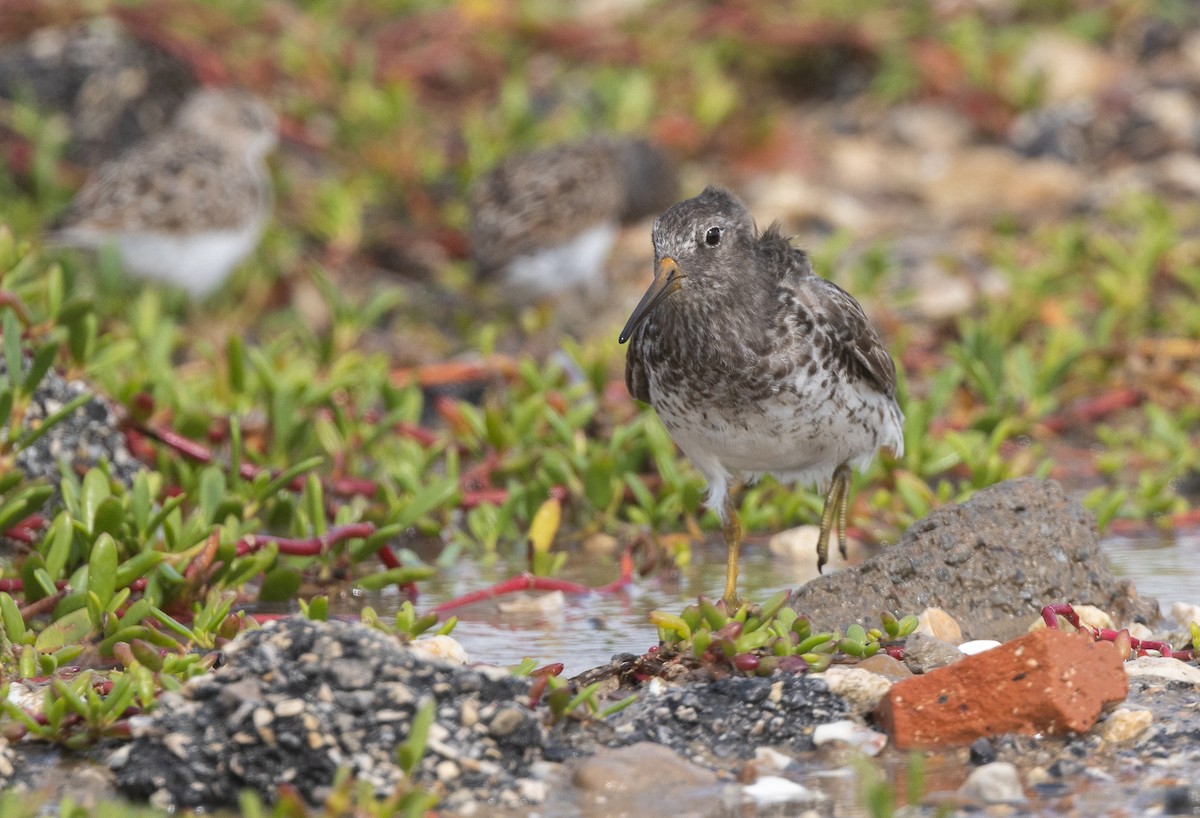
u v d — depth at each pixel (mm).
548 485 12094
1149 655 8320
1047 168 20406
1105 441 13820
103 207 16438
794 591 9273
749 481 10477
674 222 9398
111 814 6293
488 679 7059
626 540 11797
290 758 6770
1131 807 6578
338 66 20688
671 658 8094
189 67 20125
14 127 19297
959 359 13797
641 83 21047
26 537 9969
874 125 21688
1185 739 7207
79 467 10500
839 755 7219
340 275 18062
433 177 19469
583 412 12969
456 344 16953
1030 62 22219
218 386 13531
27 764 7059
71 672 8180
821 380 9477
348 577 10430
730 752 7305
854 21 22812
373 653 7020
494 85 21859
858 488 12031
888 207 19891
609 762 6949
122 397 12023
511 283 17219
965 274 17406
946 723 7324
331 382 12641
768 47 22609
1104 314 15469
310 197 19359
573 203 17203
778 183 20094
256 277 17781
